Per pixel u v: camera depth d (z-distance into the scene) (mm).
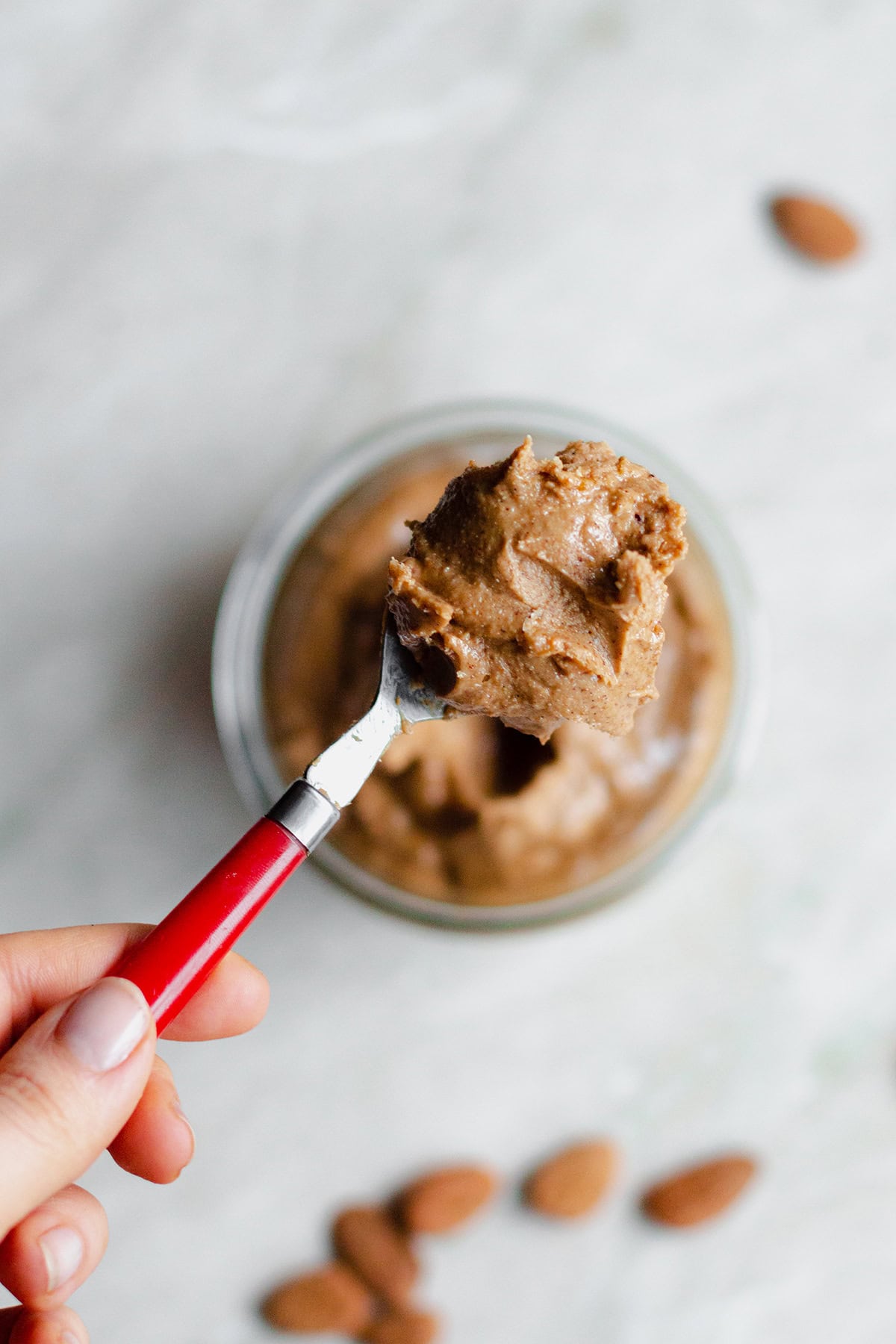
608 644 287
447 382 392
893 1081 392
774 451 395
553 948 393
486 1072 391
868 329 396
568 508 287
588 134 397
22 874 388
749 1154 392
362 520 354
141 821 388
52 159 394
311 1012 390
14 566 391
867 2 399
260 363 392
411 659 302
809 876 393
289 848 291
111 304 393
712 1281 392
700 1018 393
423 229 395
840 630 393
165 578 391
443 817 343
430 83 397
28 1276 307
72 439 392
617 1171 391
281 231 394
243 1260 389
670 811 352
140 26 394
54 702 390
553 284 395
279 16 395
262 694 360
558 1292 392
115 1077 284
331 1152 390
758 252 398
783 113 399
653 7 397
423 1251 392
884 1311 391
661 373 395
